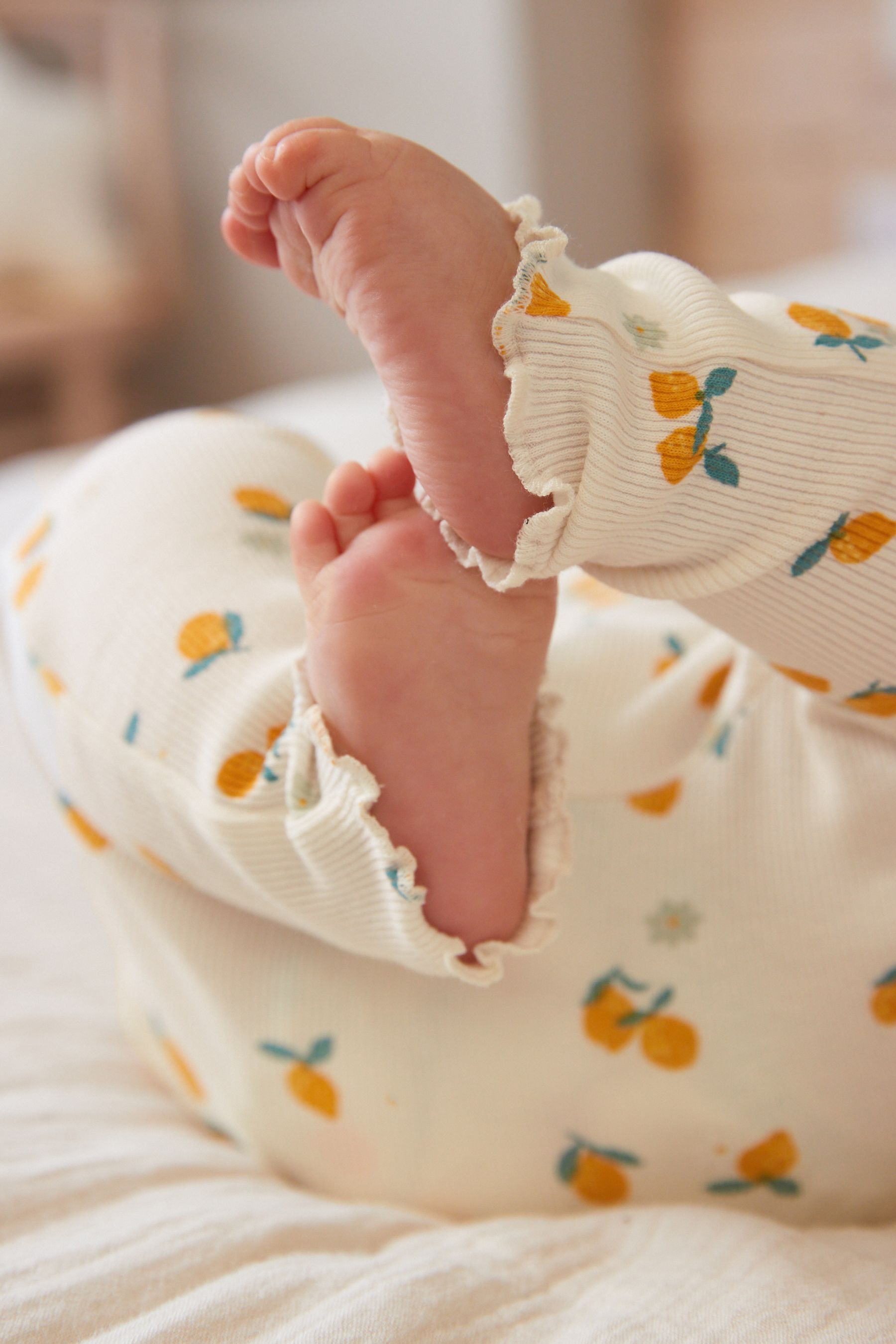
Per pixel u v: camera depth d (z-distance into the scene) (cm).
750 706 56
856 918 52
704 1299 45
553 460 42
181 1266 48
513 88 250
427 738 48
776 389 44
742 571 46
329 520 49
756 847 54
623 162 283
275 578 60
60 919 84
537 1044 57
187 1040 66
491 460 43
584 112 268
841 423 45
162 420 72
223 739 54
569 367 42
